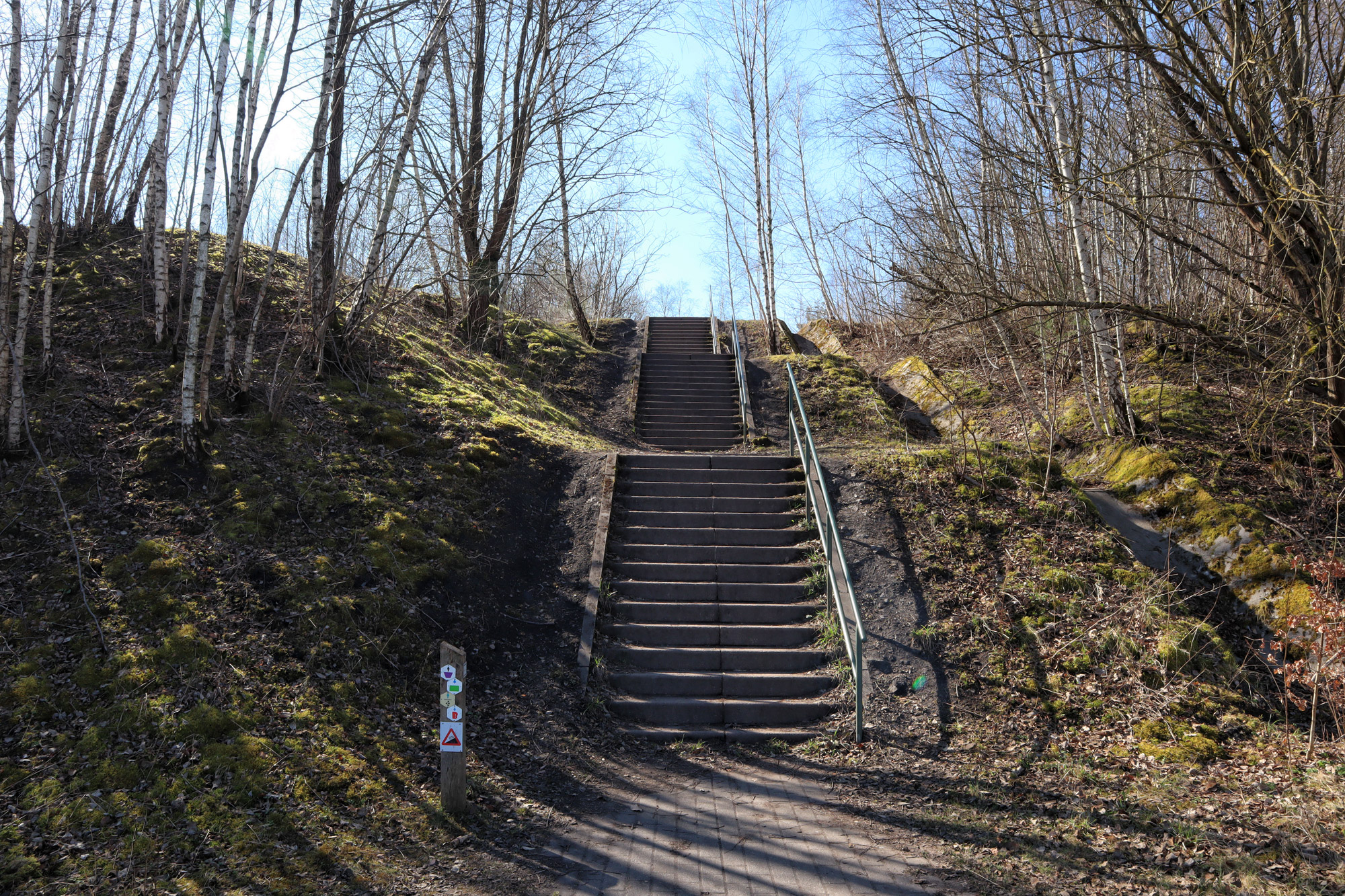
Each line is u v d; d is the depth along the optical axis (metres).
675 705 7.11
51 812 4.50
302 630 6.55
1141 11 7.88
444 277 11.83
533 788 5.75
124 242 11.85
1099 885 4.39
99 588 6.30
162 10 8.98
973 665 7.39
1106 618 7.82
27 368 8.57
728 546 9.32
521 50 14.55
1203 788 5.70
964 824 5.23
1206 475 10.10
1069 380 14.09
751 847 4.90
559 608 8.27
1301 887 4.27
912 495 9.91
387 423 9.99
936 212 13.36
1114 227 12.89
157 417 8.34
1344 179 8.99
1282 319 9.48
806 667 7.69
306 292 11.93
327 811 4.98
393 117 10.55
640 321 25.00
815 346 22.06
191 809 4.71
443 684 5.27
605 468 10.83
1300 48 8.66
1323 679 6.56
